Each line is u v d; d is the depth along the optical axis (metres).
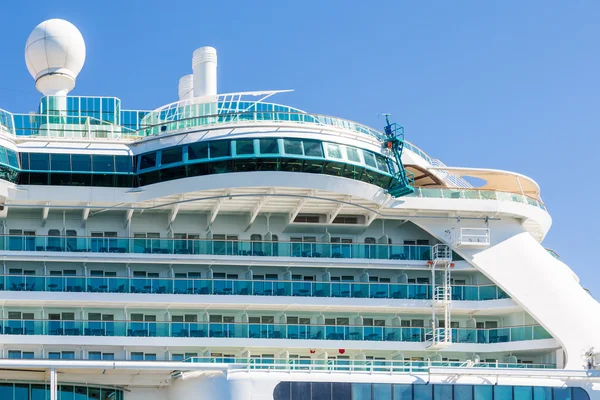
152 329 47.41
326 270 51.28
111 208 49.19
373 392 45.25
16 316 47.72
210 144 48.47
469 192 51.91
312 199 49.81
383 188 50.91
